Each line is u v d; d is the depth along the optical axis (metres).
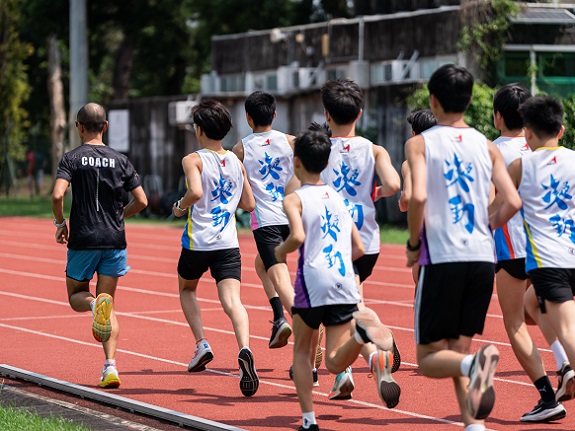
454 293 7.29
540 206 8.53
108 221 10.41
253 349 12.55
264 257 10.45
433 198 7.31
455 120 7.48
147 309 16.28
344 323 8.11
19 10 50.78
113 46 68.12
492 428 8.64
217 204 10.26
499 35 30.34
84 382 10.56
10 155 53.69
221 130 10.24
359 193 9.30
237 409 9.35
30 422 8.48
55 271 22.27
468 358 6.95
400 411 9.29
